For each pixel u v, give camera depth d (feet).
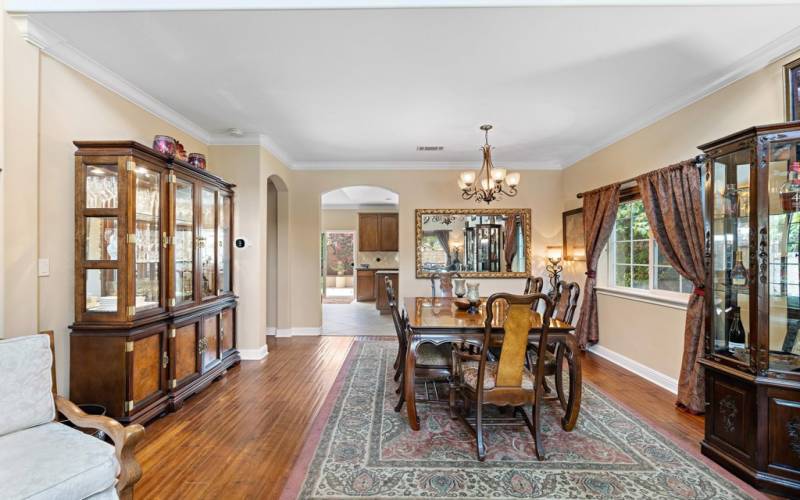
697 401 9.10
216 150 13.94
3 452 4.81
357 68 8.73
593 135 13.65
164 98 10.48
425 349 9.92
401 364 10.18
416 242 18.08
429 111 11.35
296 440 7.93
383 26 7.09
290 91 10.00
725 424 6.92
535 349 10.30
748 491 6.24
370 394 10.55
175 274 9.68
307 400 10.12
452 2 6.45
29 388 5.50
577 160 16.51
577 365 8.21
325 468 6.87
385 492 6.19
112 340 7.97
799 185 6.39
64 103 7.95
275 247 18.60
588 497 6.08
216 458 7.24
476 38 7.49
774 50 7.69
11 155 6.85
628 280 13.48
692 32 7.26
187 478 6.59
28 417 5.43
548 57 8.20
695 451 7.48
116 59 8.34
